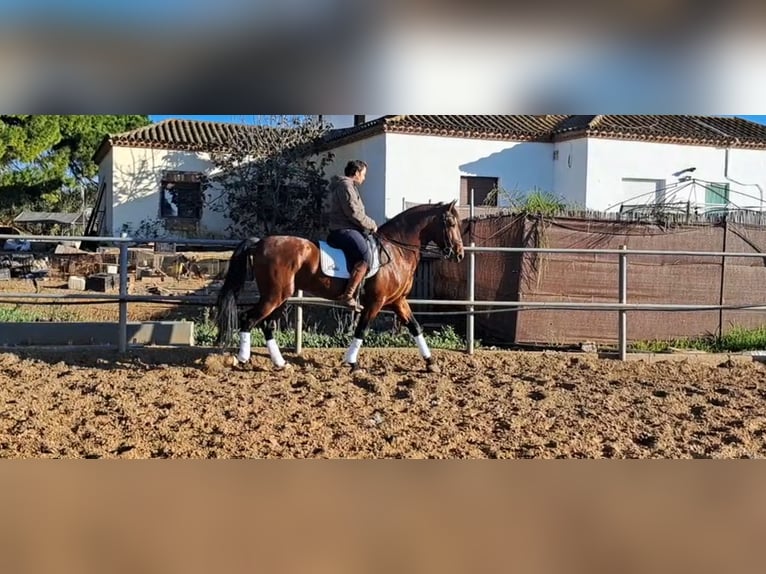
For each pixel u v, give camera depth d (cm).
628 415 663
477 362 868
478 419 637
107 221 2477
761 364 913
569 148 2122
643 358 920
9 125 2770
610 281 1079
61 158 3491
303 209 2191
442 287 1354
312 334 1012
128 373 762
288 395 688
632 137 2083
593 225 1078
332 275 751
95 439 553
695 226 1102
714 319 1104
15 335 890
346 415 633
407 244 802
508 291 1095
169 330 922
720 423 647
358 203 772
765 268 1123
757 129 2447
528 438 589
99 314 1277
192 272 1789
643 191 2125
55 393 675
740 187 2197
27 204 3912
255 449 541
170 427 586
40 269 1836
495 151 2125
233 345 823
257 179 2152
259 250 762
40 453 521
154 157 2414
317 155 2372
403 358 873
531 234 1066
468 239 1241
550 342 1054
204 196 2395
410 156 2042
